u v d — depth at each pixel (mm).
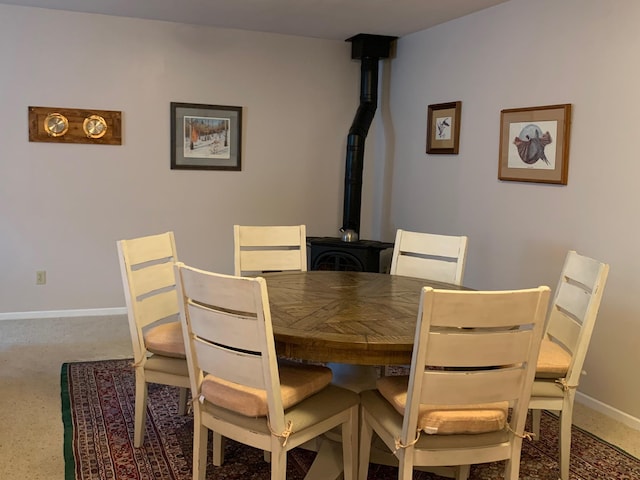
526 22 3721
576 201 3385
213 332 1999
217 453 2531
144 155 4824
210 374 2131
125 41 4660
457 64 4395
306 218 5395
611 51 3137
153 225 4926
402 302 2510
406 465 1914
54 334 4297
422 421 1916
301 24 4707
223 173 5074
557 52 3492
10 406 3045
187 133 4914
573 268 2572
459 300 1759
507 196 3930
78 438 2723
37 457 2541
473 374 1850
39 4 4312
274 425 1948
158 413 3023
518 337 1850
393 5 4047
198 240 5074
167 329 2691
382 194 5473
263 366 1903
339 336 1999
